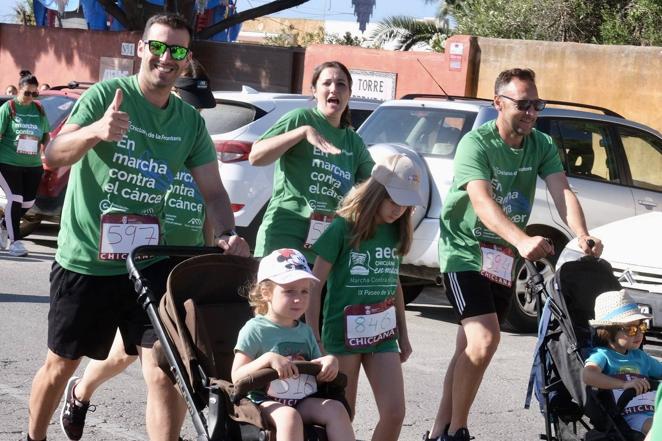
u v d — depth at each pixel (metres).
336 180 6.29
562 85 18.66
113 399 6.91
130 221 5.19
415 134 10.24
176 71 5.11
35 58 27.16
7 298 9.80
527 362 8.80
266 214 6.43
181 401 5.15
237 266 4.85
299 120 6.28
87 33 25.69
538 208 10.18
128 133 5.13
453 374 6.04
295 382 4.46
